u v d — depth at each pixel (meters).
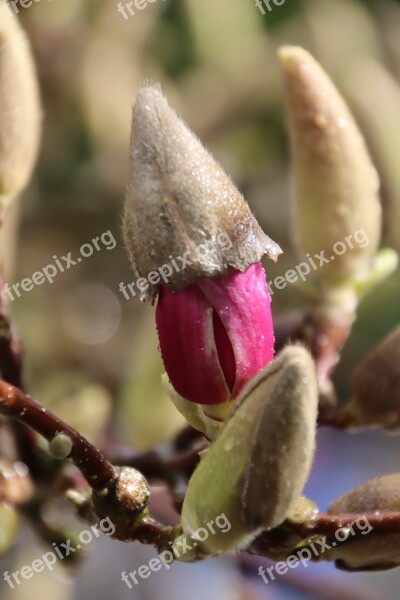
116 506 0.25
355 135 0.29
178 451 0.29
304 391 0.22
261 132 0.46
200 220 0.24
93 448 0.25
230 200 0.24
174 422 0.32
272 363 0.22
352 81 0.36
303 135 0.29
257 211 0.45
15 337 0.28
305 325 0.30
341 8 0.46
